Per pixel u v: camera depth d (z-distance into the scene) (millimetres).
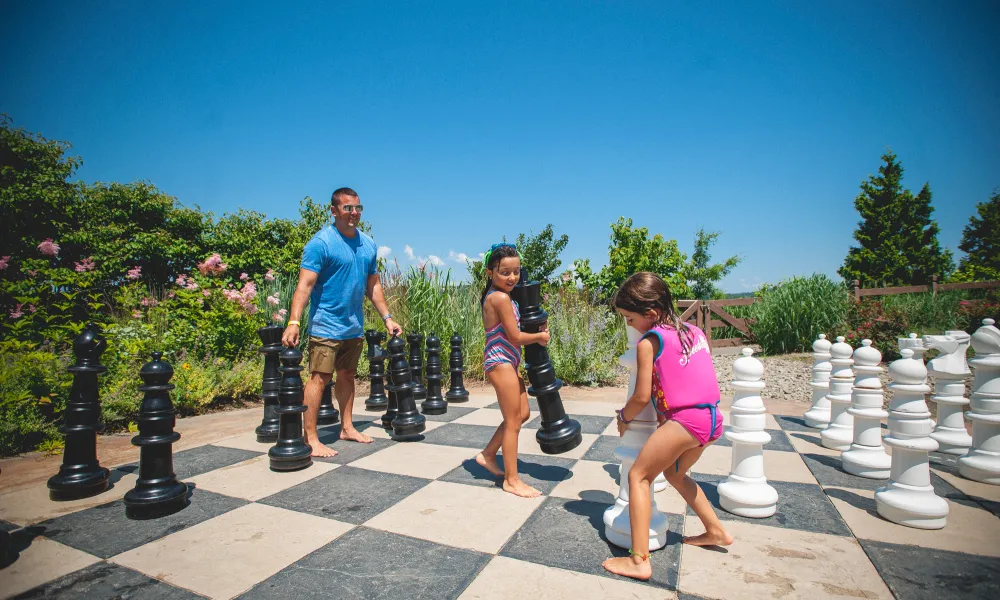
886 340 9227
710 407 1958
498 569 2035
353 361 4074
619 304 2211
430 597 1837
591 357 7199
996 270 19609
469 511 2639
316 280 3701
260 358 6742
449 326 7148
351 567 2070
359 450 3857
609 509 2342
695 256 27891
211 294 7105
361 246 3975
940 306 9961
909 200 27188
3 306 6551
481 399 5984
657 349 2039
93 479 2934
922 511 2379
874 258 27109
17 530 2461
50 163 12898
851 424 3842
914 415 2443
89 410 2939
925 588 1862
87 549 2260
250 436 4375
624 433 2311
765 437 2564
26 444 4043
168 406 2719
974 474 3070
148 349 5797
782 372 7965
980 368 3150
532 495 2834
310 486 3057
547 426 2766
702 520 2193
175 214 14320
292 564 2104
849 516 2555
